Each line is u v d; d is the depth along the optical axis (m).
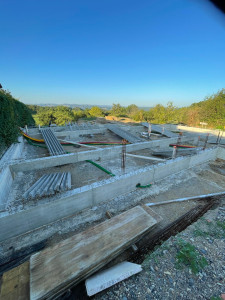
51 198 5.64
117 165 10.14
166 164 8.56
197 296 2.98
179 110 34.06
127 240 4.09
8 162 8.10
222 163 11.14
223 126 21.66
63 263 3.41
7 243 4.95
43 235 5.25
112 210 6.38
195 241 4.28
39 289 2.90
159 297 3.00
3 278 3.20
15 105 15.47
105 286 3.11
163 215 6.12
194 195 7.45
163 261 3.74
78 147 13.80
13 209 5.10
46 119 33.53
